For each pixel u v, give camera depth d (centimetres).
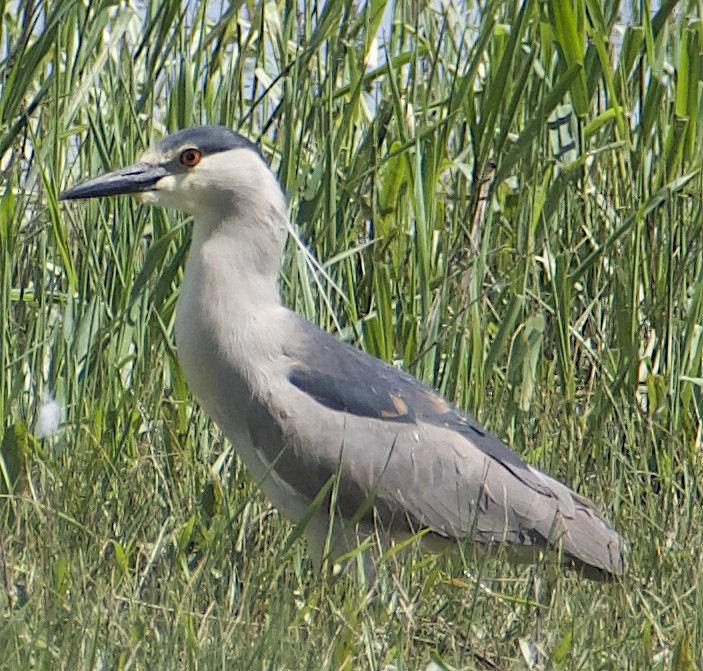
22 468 889
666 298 1034
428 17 1077
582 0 955
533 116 1024
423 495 844
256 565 811
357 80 1023
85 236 975
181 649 679
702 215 1015
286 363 841
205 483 930
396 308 1058
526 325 1002
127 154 959
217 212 848
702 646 705
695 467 994
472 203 987
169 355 959
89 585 766
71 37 973
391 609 772
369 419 846
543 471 958
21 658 629
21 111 927
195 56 999
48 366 988
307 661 668
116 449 938
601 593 826
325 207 978
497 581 841
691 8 1017
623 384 1028
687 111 1009
